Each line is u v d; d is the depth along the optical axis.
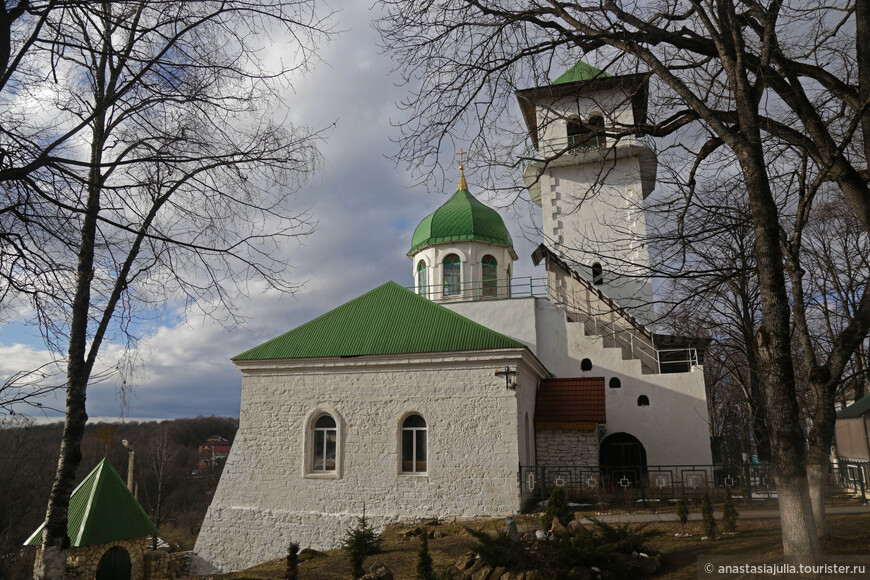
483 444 19.98
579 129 13.15
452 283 33.53
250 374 22.67
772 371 8.37
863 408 21.50
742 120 9.18
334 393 21.67
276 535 20.86
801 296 11.02
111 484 19.58
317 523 20.55
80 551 17.73
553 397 24.12
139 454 52.88
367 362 21.55
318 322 23.80
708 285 10.93
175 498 60.22
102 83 9.78
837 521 12.80
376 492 20.44
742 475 21.95
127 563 19.27
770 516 15.34
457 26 10.54
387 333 22.41
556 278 28.72
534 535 12.73
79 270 9.31
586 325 28.14
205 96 8.11
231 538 21.25
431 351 20.92
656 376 25.47
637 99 12.82
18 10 6.64
